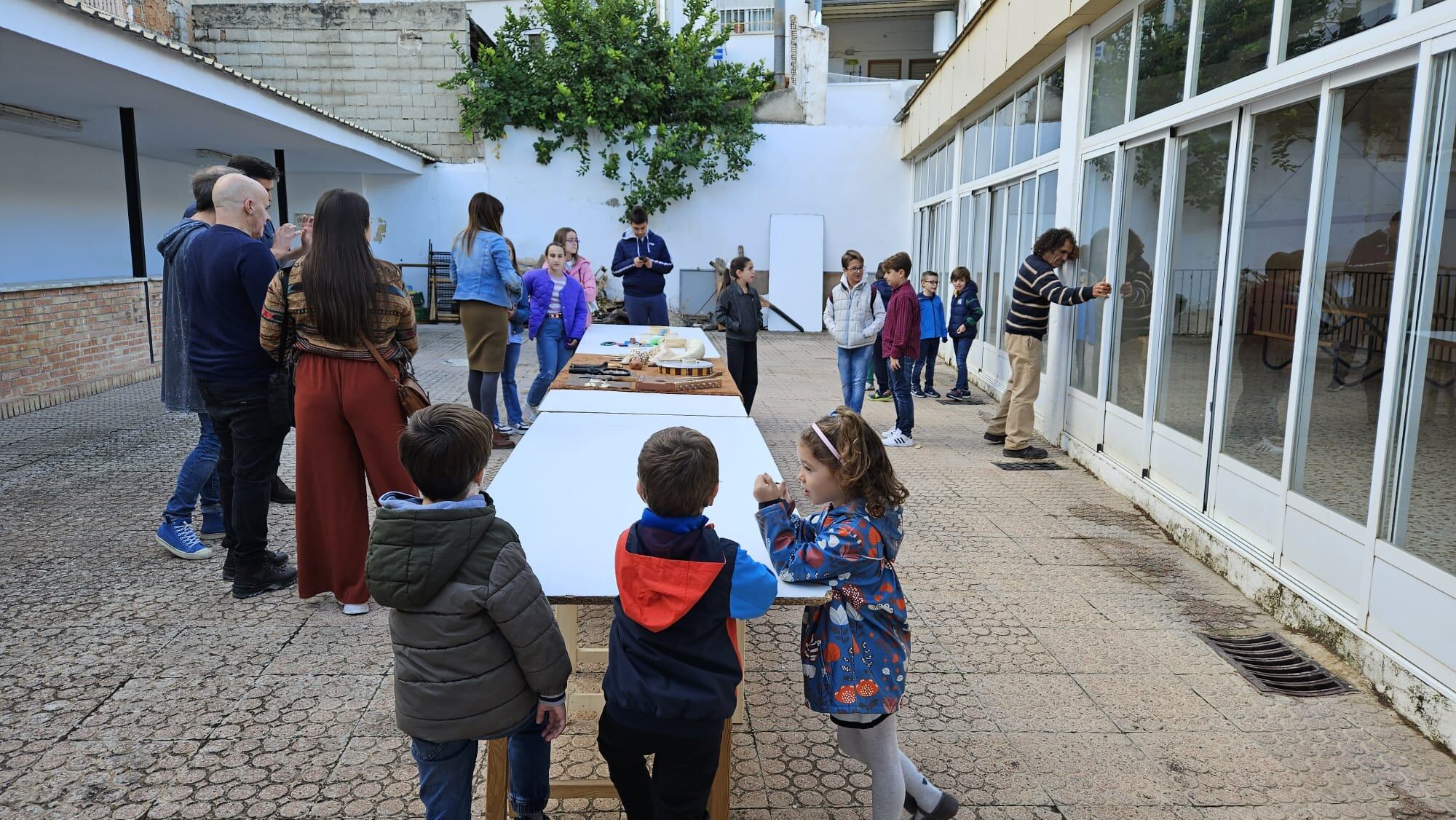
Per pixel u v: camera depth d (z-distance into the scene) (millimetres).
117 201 11836
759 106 15812
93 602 3717
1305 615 3715
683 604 1854
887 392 9133
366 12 15227
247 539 3732
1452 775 2762
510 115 15305
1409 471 3184
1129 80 5898
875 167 15859
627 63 15227
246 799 2482
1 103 8484
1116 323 6098
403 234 15695
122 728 2803
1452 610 2920
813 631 2178
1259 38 4289
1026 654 3531
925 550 4699
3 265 9719
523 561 1944
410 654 1891
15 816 2375
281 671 3180
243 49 15297
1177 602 4082
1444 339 3037
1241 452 4422
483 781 2611
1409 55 3221
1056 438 7066
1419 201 3150
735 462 3164
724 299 7199
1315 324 3797
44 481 5430
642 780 2105
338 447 3436
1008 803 2578
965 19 18484
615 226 15805
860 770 2725
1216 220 4715
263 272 3471
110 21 6562
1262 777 2736
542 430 3611
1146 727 3014
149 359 9281
